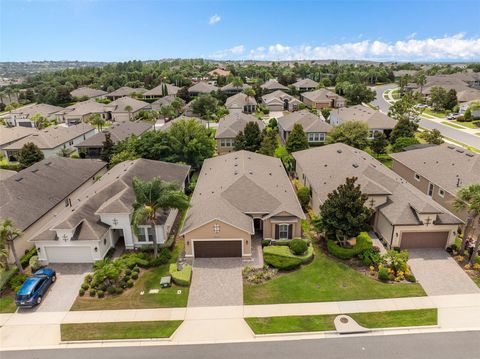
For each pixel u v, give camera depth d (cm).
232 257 3017
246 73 17800
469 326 2208
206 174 4259
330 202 2984
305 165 4388
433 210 2906
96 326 2278
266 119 8994
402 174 4481
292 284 2642
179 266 2903
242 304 2447
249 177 3522
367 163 3919
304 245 2892
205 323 2278
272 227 3158
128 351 2078
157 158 4828
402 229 2977
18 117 9256
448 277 2677
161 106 9606
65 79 16738
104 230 3022
